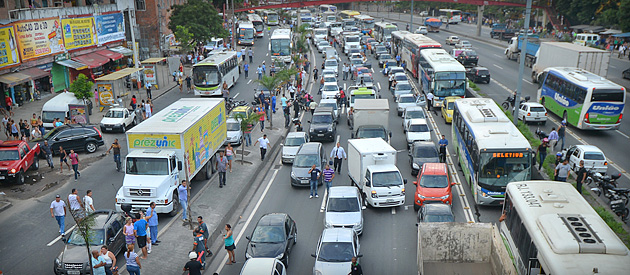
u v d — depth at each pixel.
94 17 54.00
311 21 116.75
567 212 15.19
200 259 17.72
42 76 43.88
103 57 53.62
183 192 22.22
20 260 19.23
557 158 27.86
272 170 30.70
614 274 12.00
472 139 25.14
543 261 13.21
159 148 23.38
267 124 40.66
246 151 33.56
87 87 37.72
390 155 25.19
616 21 77.44
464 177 28.16
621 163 29.30
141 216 19.11
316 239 21.14
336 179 28.88
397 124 39.97
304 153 28.41
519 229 15.91
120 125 36.91
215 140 29.00
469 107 29.61
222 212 23.45
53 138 31.67
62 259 17.44
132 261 16.61
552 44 50.09
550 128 37.34
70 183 27.56
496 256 15.33
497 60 71.06
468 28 121.12
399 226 22.33
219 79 47.94
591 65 43.97
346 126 40.12
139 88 50.22
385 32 83.94
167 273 17.95
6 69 40.66
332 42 87.69
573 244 12.84
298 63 60.97
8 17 43.53
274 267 15.73
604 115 34.31
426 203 23.17
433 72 43.56
